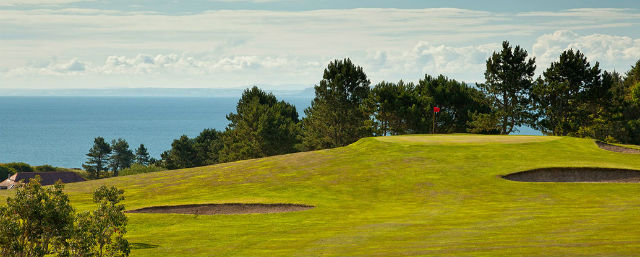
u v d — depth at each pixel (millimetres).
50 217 14023
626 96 87312
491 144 40250
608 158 35125
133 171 92938
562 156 35812
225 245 19953
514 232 18109
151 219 25812
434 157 36719
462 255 15102
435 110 52250
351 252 17047
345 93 72562
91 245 15734
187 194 32406
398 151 39219
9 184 99938
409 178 32062
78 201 32750
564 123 68188
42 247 14367
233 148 81812
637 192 26891
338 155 40688
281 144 79688
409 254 15922
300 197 29094
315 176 34281
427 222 21625
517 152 37250
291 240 20016
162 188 35219
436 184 30438
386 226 21344
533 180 31500
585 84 68562
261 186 32656
